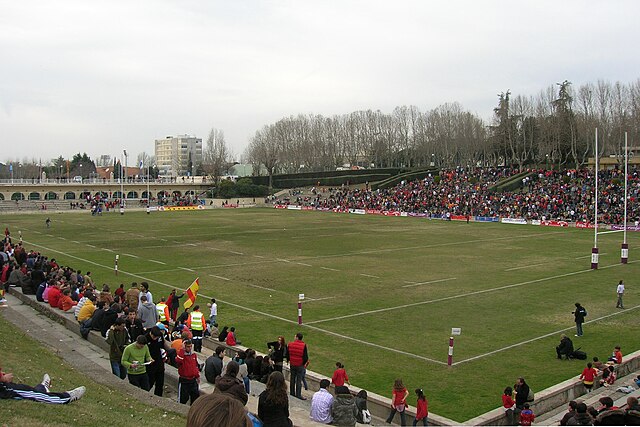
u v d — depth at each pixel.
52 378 17.38
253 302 42.22
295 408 21.09
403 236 87.94
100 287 47.62
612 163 145.50
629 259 63.84
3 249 52.62
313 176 185.62
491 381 25.83
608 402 16.50
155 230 96.56
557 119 151.38
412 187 150.88
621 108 143.12
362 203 146.00
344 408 18.92
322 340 32.34
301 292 45.78
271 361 25.16
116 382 18.53
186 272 54.91
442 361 28.67
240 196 174.38
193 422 5.35
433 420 20.83
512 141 163.50
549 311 39.31
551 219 109.69
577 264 60.22
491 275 53.38
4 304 33.94
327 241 81.12
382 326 35.41
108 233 91.38
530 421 20.61
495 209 121.31
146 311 26.48
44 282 35.69
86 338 27.56
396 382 21.45
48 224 100.38
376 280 50.88
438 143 184.75
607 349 30.75
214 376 20.05
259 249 72.19
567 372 26.94
